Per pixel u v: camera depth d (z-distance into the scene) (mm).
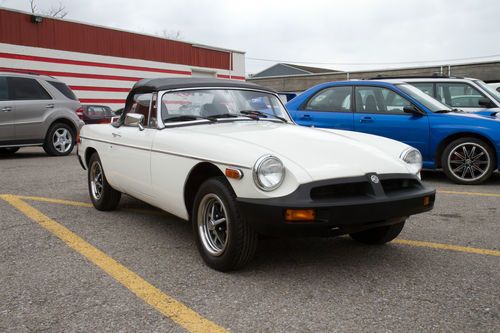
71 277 3396
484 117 6898
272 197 3068
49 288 3203
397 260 3760
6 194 6305
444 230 4582
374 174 3293
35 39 16625
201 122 4246
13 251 3969
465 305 2920
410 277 3393
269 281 3320
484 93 8242
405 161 3734
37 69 16719
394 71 29141
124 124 4879
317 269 3561
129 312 2848
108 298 3045
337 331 2609
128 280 3340
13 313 2836
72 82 17906
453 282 3293
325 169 3195
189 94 4426
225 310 2869
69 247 4074
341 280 3342
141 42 20594
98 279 3361
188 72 23109
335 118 7723
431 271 3510
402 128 7207
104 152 5039
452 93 8406
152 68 21203
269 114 4762
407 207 3340
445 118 6957
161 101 4281
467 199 5938
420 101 7234
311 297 3053
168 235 4445
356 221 3131
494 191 6449
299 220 2996
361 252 3963
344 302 2977
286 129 4039
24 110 10109
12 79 10086
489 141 6773
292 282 3301
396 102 7352
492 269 3537
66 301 3000
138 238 4344
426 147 7090
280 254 3906
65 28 17562
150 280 3340
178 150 3768
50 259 3775
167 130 4105
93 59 18609
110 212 5352
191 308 2896
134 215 5215
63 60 17547
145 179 4285
